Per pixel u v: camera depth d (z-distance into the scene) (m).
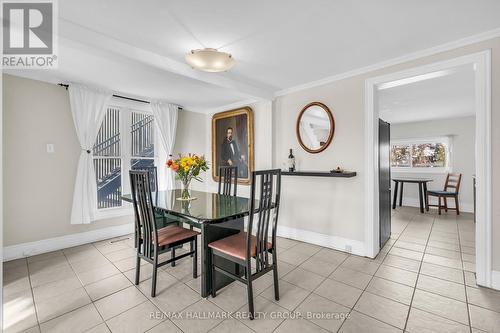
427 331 1.64
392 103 4.29
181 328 1.67
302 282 2.30
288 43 2.22
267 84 3.40
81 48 2.02
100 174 3.66
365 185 2.85
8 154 2.80
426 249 3.14
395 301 1.98
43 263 2.71
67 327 1.68
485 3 1.67
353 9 1.72
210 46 2.26
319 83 3.20
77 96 3.24
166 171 4.29
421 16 1.82
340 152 3.05
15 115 2.85
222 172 3.67
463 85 3.33
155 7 1.69
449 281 2.29
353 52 2.42
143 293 2.11
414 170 6.16
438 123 5.79
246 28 1.96
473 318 1.76
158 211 2.37
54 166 3.14
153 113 4.12
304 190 3.43
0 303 1.60
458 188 5.16
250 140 4.06
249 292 1.78
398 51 2.41
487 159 2.09
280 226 3.72
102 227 3.57
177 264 2.72
